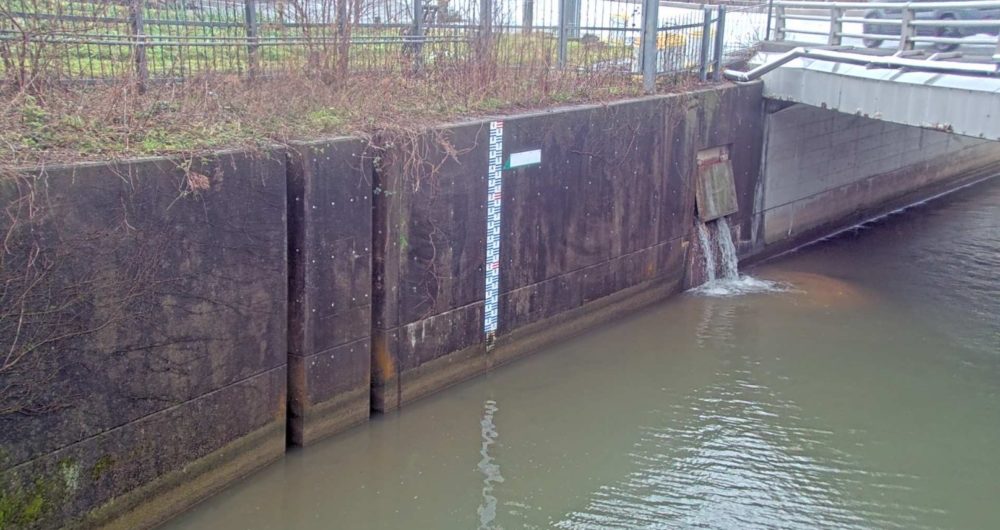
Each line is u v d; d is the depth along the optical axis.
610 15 18.50
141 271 8.55
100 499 8.49
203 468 9.54
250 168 9.47
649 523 9.83
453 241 12.17
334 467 10.63
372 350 11.52
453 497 10.20
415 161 11.34
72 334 8.05
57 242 7.83
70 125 9.05
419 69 13.89
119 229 8.30
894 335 15.14
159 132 9.43
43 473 7.98
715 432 11.86
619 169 14.93
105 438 8.46
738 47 19.58
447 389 12.64
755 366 13.85
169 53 12.24
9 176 7.48
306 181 10.09
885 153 22.59
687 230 16.91
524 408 12.28
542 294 13.95
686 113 16.23
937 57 15.87
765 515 10.07
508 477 10.64
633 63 16.56
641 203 15.59
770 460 11.22
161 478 9.07
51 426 7.99
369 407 11.58
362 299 11.08
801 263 19.12
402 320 11.66
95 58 11.35
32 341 7.74
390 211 11.15
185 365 9.12
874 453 11.47
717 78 17.98
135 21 10.78
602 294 15.20
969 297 17.00
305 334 10.43
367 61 13.30
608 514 9.98
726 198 17.69
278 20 12.76
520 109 13.62
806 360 14.12
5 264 7.48
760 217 18.92
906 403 12.78
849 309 16.34
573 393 12.77
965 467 11.20
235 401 9.76
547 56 15.05
